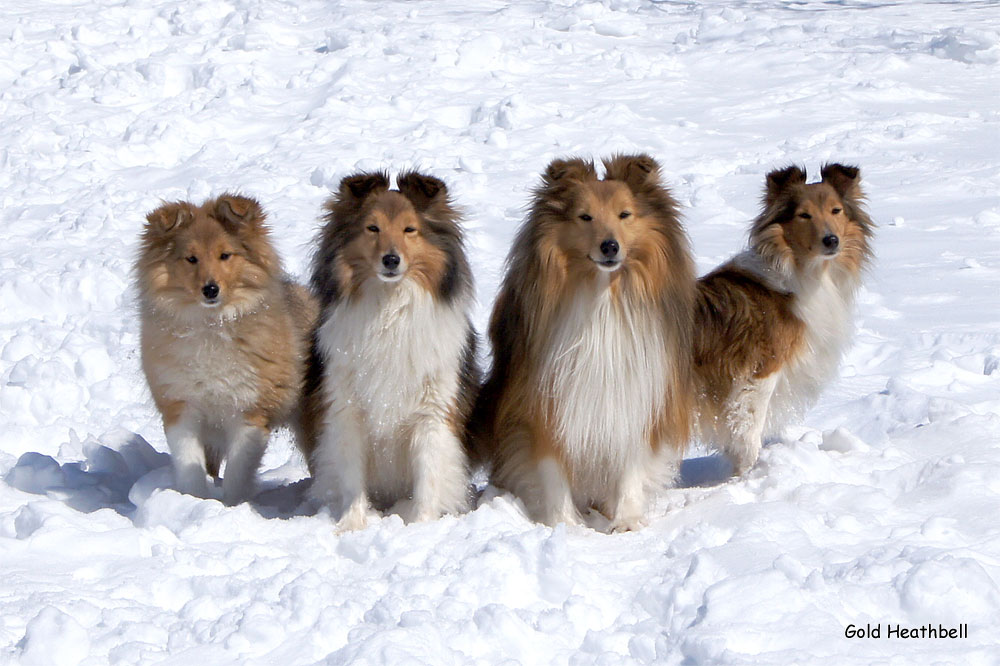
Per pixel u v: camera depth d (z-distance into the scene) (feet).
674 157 50.11
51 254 39.83
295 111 58.65
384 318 20.59
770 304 23.93
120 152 52.95
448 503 21.75
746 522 19.63
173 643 15.39
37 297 35.99
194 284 21.45
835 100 57.67
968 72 63.31
